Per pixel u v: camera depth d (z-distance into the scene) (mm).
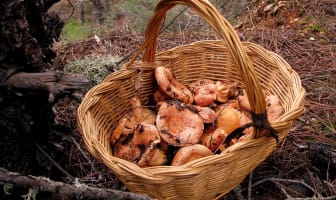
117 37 1190
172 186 542
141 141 640
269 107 667
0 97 573
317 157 715
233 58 517
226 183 591
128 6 1422
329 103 895
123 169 534
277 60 731
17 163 634
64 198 640
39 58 602
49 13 688
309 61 1047
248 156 569
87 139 586
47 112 646
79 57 1086
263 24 1375
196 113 676
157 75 717
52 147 688
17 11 551
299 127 826
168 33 1263
